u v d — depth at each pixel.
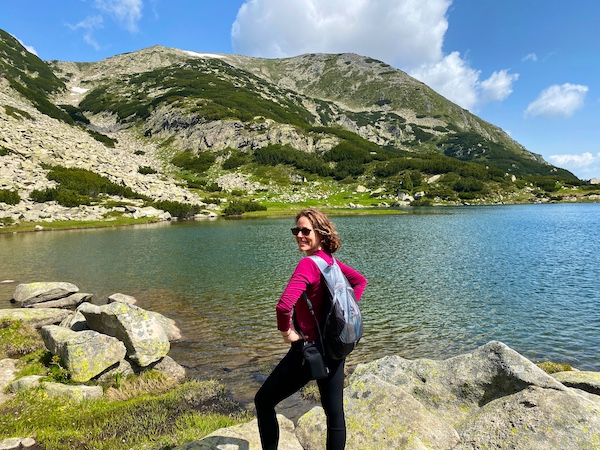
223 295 24.27
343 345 3.84
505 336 16.95
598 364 14.05
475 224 74.44
